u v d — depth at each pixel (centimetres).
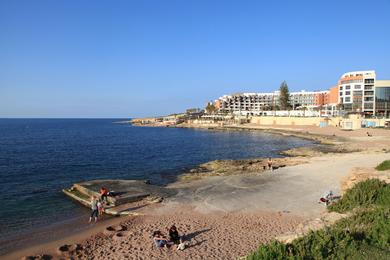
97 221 2542
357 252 1123
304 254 1097
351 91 15950
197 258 1747
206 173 4431
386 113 14600
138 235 2148
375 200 2019
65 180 4362
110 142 10462
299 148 7538
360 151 6506
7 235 2298
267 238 1991
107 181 3675
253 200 2908
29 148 8594
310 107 18938
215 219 2422
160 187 3500
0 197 3378
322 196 2919
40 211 2883
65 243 2102
